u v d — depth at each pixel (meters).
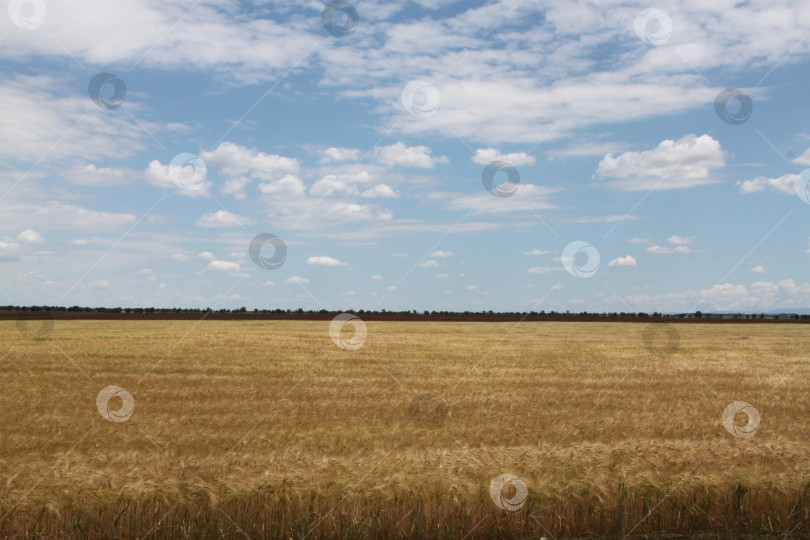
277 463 9.09
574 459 9.54
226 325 61.47
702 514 8.32
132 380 21.69
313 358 29.86
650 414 15.84
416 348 36.59
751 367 27.95
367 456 9.61
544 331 58.25
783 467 9.27
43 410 15.81
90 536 7.56
